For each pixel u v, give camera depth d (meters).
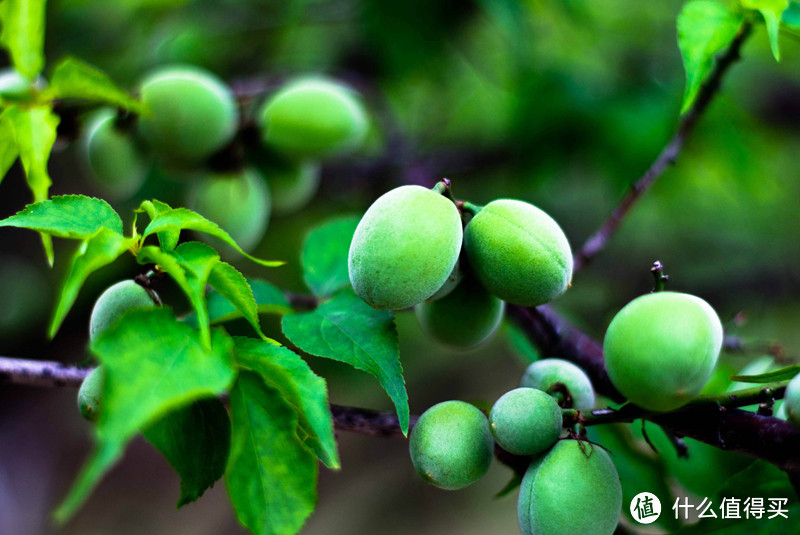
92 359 0.38
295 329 0.36
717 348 0.33
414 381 0.82
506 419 0.35
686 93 0.39
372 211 0.35
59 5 0.71
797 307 0.84
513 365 0.86
